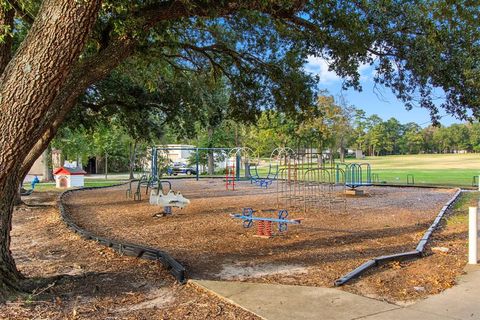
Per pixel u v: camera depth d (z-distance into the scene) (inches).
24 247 327.0
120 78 591.8
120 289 211.2
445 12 275.1
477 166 1929.1
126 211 542.9
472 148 4087.1
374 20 298.8
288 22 324.2
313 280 220.1
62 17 152.8
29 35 159.2
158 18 217.8
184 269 225.6
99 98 617.3
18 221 474.9
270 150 1734.7
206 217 471.5
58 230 402.9
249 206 570.3
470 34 290.7
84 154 1465.3
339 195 718.5
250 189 894.4
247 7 235.8
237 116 499.2
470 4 264.4
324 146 1692.9
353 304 180.1
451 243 308.2
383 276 224.2
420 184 948.6
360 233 360.5
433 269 235.8
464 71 296.0
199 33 440.5
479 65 297.6
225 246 312.8
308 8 290.4
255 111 485.4
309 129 1561.3
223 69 457.4
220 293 196.9
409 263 251.4
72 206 607.5
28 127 163.0
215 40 444.8
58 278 226.4
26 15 242.8
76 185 1025.5
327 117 1626.5
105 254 290.5
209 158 1706.4
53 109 187.0
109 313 177.2
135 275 236.7
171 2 217.0
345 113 1792.6
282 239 336.8
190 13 221.5
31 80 156.6
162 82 608.4
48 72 156.9
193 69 519.8
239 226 404.5
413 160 2706.7
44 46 154.6
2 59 203.8
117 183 1196.5
